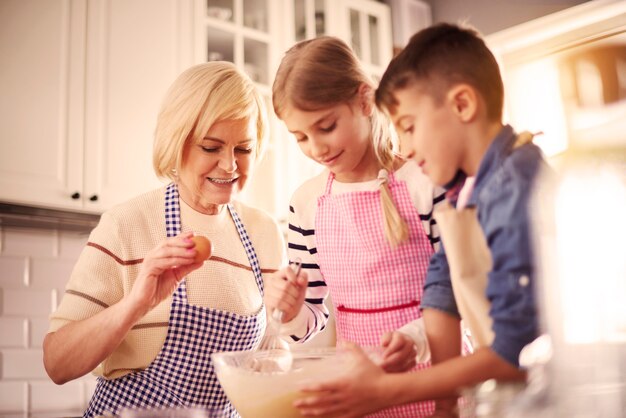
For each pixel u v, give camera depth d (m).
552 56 3.04
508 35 3.21
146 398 1.27
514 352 0.75
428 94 0.87
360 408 0.80
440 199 1.17
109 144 2.32
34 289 2.41
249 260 1.45
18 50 2.13
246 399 0.85
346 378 0.79
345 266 1.23
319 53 1.14
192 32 2.60
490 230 0.80
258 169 2.83
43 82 2.18
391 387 0.78
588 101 2.90
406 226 1.18
